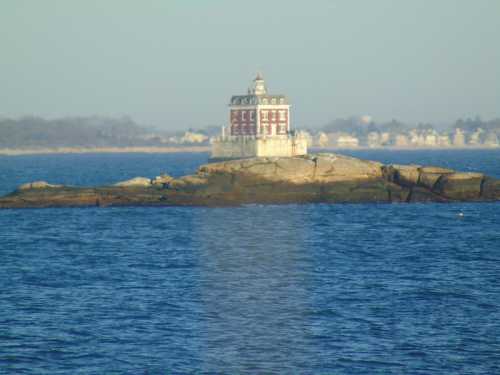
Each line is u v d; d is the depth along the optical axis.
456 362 157.00
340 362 157.00
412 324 181.50
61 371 152.38
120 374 151.00
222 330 176.75
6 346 166.25
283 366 155.00
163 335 173.25
